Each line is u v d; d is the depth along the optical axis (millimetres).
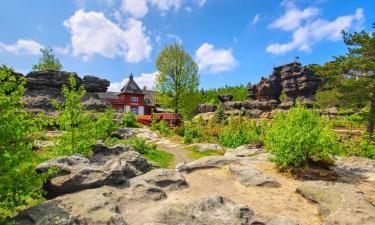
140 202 8625
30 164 7035
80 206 7328
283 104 65562
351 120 25469
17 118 6859
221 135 32594
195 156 22406
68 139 14703
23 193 6676
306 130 11922
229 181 11438
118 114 43594
